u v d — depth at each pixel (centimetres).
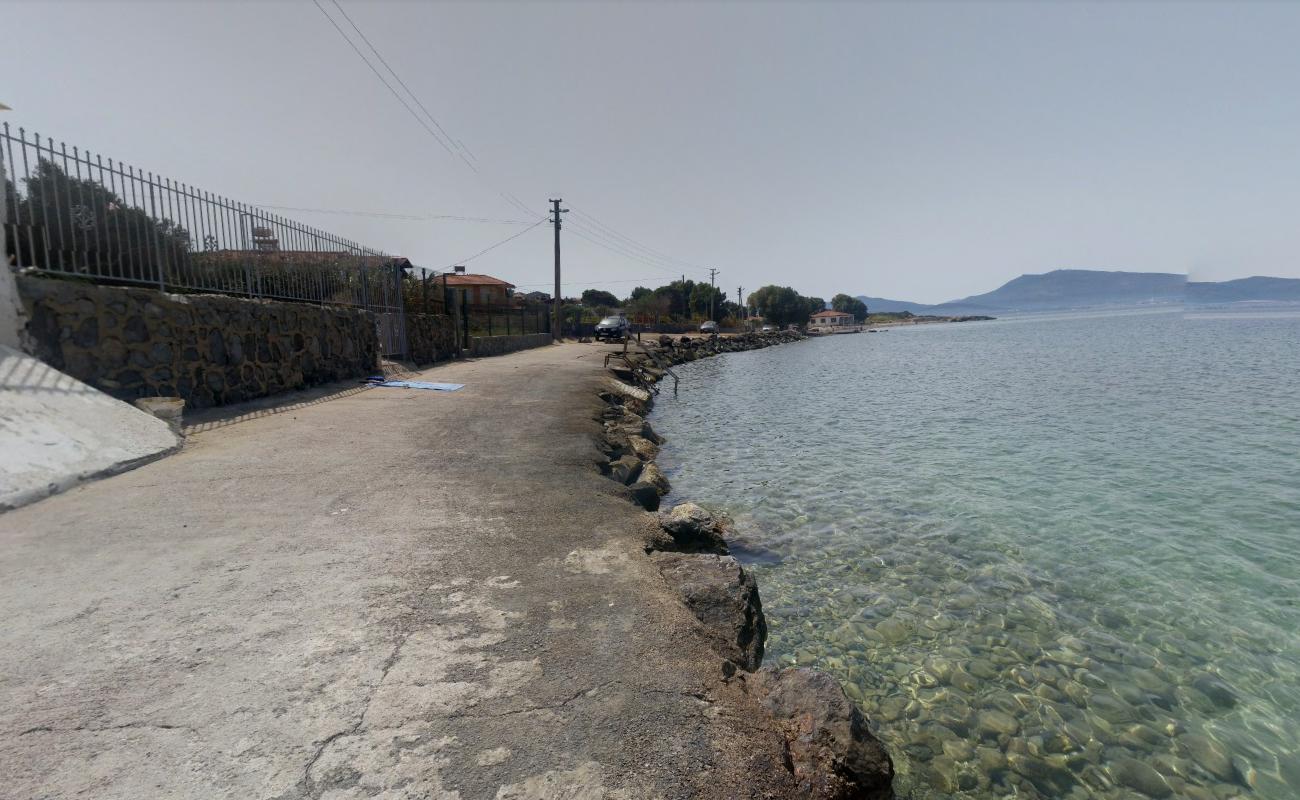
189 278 849
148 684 230
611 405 1328
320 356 1159
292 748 199
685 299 8619
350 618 289
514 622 294
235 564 348
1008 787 335
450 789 186
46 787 177
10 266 589
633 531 461
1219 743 374
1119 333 6962
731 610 374
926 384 2503
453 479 556
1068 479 983
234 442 687
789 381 2770
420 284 1992
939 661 457
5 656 247
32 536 386
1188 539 714
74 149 673
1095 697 417
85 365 652
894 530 741
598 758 205
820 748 250
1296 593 573
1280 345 4156
